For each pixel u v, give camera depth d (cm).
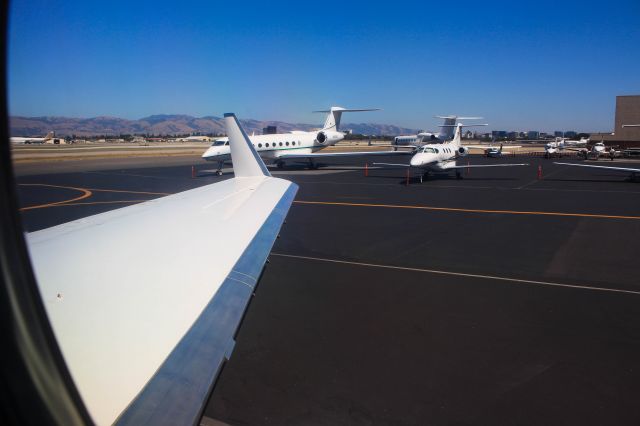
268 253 494
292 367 566
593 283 901
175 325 294
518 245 1226
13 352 152
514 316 732
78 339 267
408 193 2386
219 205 712
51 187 2608
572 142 9338
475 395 503
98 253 432
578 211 1788
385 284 898
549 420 458
